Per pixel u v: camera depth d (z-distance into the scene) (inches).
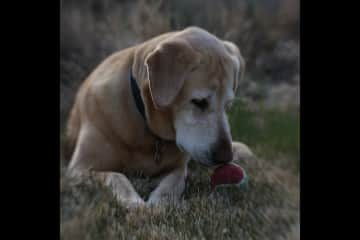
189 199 174.1
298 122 292.7
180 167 194.4
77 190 156.9
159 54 162.2
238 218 156.0
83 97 202.1
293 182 205.0
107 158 187.5
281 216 160.6
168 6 388.2
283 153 257.9
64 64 320.5
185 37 169.6
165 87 160.1
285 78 389.7
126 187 169.2
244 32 393.4
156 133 180.1
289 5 456.1
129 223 149.3
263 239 148.4
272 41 416.8
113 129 184.2
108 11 400.2
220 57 167.9
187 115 164.7
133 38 342.6
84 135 190.7
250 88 361.1
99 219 144.9
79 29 354.0
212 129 162.1
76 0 401.1
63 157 209.0
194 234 145.5
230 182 171.5
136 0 413.4
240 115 273.7
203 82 162.4
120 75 187.6
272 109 316.2
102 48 342.6
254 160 221.0
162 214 155.6
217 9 410.9
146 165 189.9
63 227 138.3
